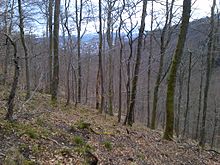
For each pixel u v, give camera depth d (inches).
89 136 526.3
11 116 416.5
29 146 374.3
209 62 803.4
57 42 798.5
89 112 854.5
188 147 683.4
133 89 779.4
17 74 407.2
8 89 781.3
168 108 685.9
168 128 694.5
